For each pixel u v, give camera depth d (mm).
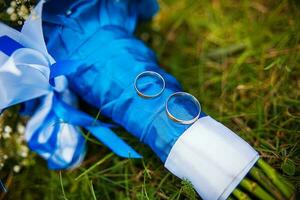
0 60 328
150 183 367
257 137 376
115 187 380
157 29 445
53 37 349
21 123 385
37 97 362
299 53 403
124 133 384
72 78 356
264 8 438
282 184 329
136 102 333
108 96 345
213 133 315
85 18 352
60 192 375
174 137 319
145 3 393
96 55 345
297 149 360
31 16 322
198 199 349
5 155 357
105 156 382
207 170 312
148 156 379
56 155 367
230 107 398
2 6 347
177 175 329
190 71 422
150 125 328
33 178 388
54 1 343
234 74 410
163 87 329
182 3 448
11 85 330
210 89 414
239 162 310
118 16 368
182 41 440
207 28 442
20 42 333
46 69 335
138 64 342
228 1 446
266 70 406
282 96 390
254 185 326
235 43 429
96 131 360
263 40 427
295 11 425
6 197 378
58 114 361
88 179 372
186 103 327
